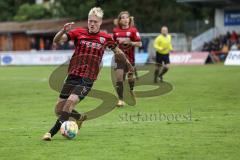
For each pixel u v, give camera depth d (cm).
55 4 16662
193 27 13975
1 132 2919
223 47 11325
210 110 3744
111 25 14062
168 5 15225
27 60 11569
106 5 14900
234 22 12675
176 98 4512
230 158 2233
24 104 4288
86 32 2653
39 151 2398
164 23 14862
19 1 18162
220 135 2753
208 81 6238
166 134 2798
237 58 10100
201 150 2391
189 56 10694
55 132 2675
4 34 15838
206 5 12669
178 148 2438
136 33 4019
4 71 9006
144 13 14862
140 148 2445
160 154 2316
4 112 3800
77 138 2706
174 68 9100
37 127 3094
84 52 2639
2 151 2408
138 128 3002
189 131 2878
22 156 2300
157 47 6197
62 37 2609
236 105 4016
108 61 9900
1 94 5119
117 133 2850
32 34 15350
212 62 10750
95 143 2577
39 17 16738
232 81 6200
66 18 15462
